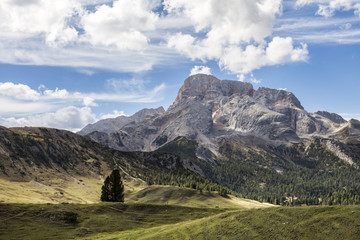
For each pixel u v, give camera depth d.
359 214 46.81
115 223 92.06
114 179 138.00
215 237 54.47
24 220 84.88
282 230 49.97
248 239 50.25
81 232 80.38
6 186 171.62
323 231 46.06
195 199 196.75
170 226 72.88
